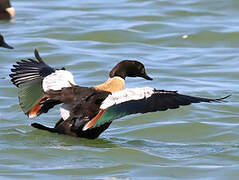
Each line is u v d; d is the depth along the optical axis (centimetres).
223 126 1398
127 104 1131
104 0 2659
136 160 1173
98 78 1764
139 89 1147
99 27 2244
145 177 1092
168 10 2475
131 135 1352
